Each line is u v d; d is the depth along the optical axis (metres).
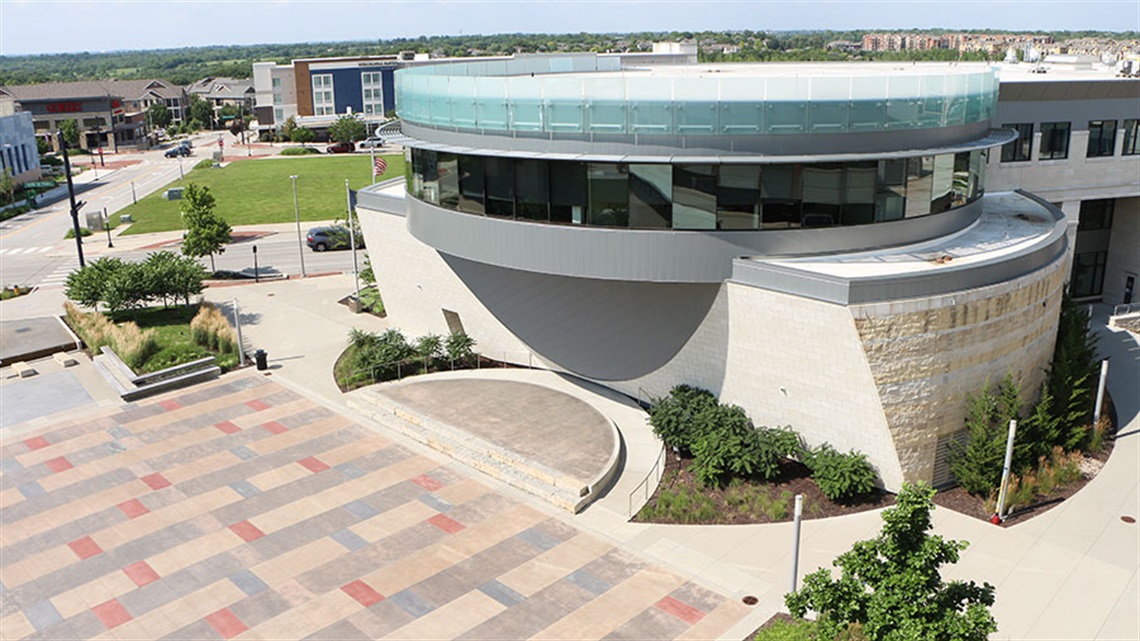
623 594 22.22
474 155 30.03
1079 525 25.23
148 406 35.53
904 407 25.94
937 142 29.75
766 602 21.72
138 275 46.41
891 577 16.12
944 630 15.66
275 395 36.50
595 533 25.12
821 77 27.45
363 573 23.38
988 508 26.00
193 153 150.88
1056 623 20.88
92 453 31.22
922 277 25.50
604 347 33.97
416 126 34.25
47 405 35.94
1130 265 46.06
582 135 28.03
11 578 23.56
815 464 26.67
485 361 39.09
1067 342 31.28
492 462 29.09
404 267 41.59
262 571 23.61
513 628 20.97
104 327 44.06
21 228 81.56
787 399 27.80
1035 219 35.47
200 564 24.03
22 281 60.03
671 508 26.05
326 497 27.58
